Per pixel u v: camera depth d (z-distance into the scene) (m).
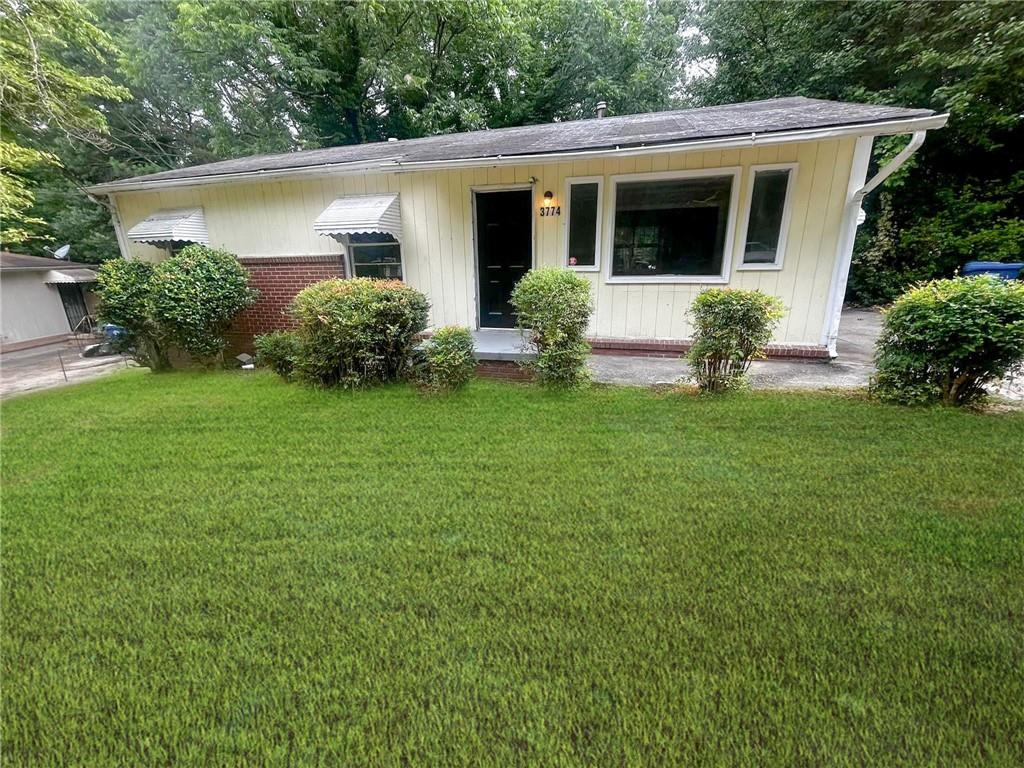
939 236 11.43
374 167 6.55
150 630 2.00
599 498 2.97
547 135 7.36
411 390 5.49
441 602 2.10
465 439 3.99
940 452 3.40
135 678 1.77
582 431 4.05
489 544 2.52
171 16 14.18
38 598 2.22
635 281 6.54
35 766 1.47
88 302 16.72
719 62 16.08
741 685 1.63
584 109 17.48
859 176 5.39
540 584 2.18
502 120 17.67
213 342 7.20
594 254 6.68
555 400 4.89
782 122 5.16
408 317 5.61
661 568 2.27
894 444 3.55
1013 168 11.34
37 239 17.38
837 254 5.68
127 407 5.39
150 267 7.02
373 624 1.98
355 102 16.81
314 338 5.63
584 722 1.53
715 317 4.63
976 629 1.84
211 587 2.26
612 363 6.31
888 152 11.19
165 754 1.49
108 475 3.56
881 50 11.29
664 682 1.65
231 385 6.21
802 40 13.18
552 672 1.71
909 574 2.16
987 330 3.92
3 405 5.86
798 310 6.00
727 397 4.71
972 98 10.14
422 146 8.34
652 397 4.86
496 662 1.76
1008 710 1.51
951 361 4.15
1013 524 2.52
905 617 1.91
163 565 2.45
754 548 2.40
